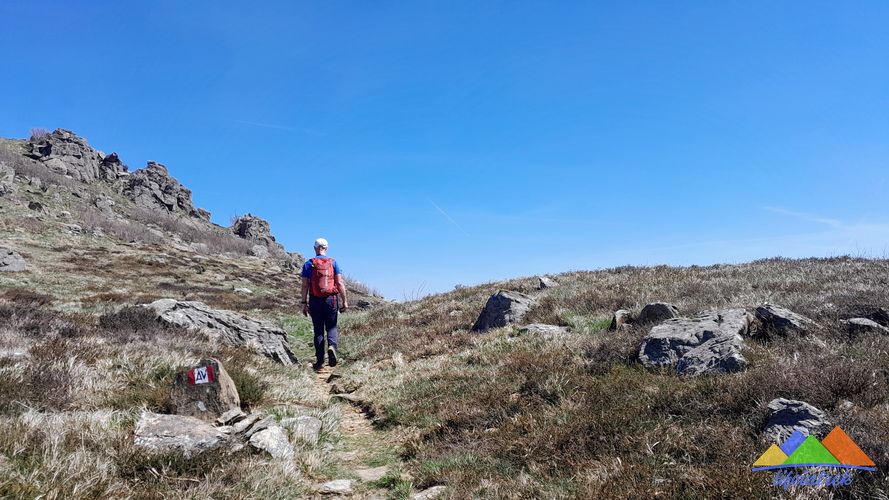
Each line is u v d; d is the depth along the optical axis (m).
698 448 4.85
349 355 14.89
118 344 9.81
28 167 69.25
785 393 5.61
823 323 8.55
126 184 87.50
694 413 5.65
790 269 17.77
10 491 3.96
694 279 16.69
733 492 3.96
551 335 10.81
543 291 17.41
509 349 10.38
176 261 47.44
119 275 35.41
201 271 44.09
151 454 5.14
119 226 61.38
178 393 6.87
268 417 6.95
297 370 12.27
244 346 12.47
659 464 4.71
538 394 7.31
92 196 70.88
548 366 8.31
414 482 5.75
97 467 4.65
